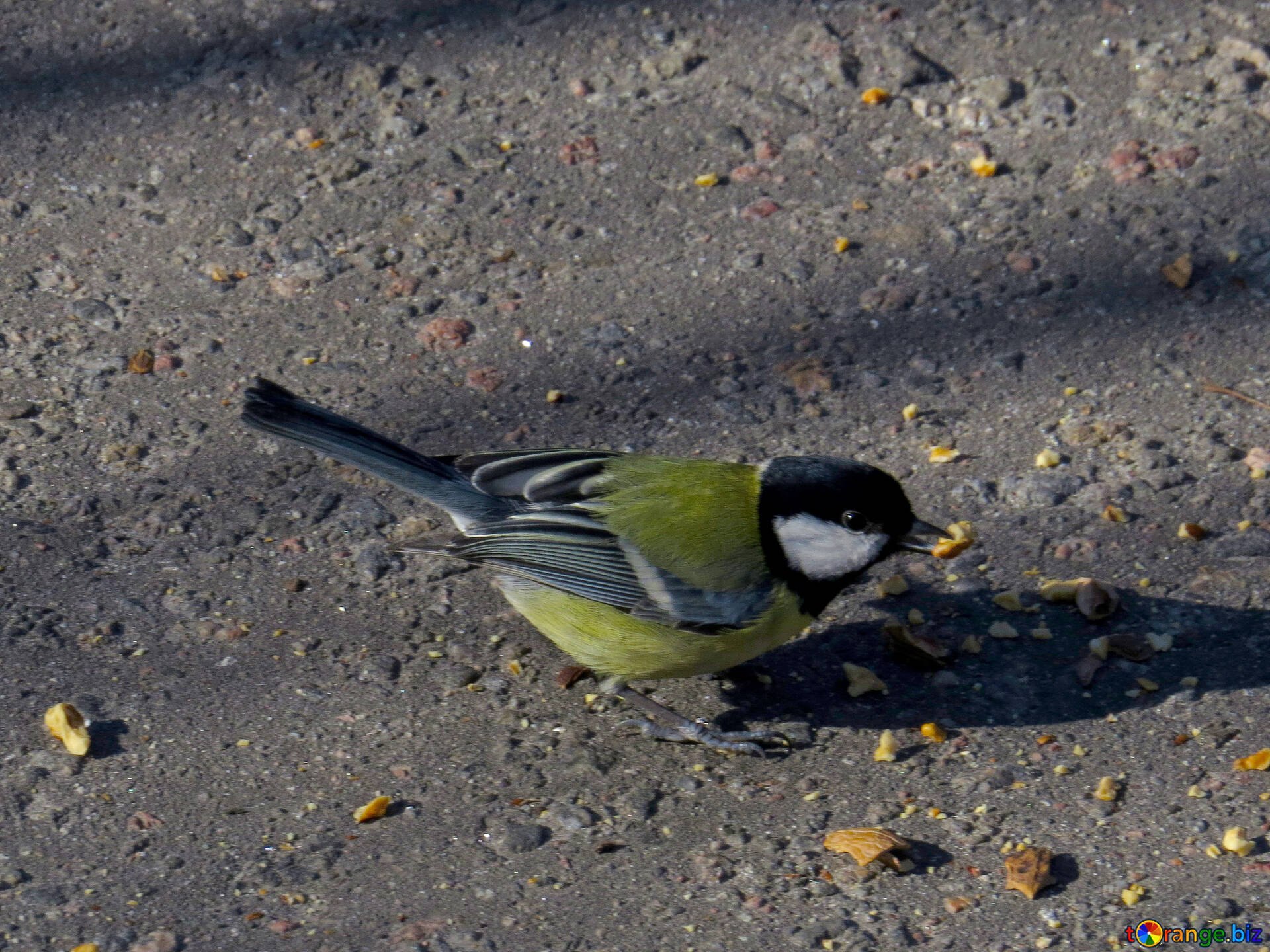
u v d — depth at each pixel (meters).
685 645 8.23
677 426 10.71
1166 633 9.12
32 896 7.31
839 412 10.86
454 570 9.48
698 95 13.68
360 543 9.78
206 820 7.82
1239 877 7.48
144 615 9.09
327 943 7.13
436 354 11.29
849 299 11.82
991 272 12.01
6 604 9.05
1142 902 7.38
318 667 8.87
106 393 10.74
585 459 8.74
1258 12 14.22
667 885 7.55
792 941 7.21
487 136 13.25
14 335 11.16
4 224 12.16
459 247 12.23
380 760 8.28
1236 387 10.93
